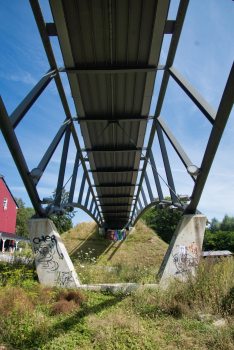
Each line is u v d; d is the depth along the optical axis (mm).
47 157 10266
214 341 4441
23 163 8945
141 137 15109
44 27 9805
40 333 4750
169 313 5918
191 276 6941
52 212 11234
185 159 10156
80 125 14055
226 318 5180
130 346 4426
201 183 9469
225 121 7980
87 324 5371
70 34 9469
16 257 11289
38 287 7938
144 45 9938
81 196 18953
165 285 7523
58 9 8578
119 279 10383
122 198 25344
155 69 10633
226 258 7918
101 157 17266
